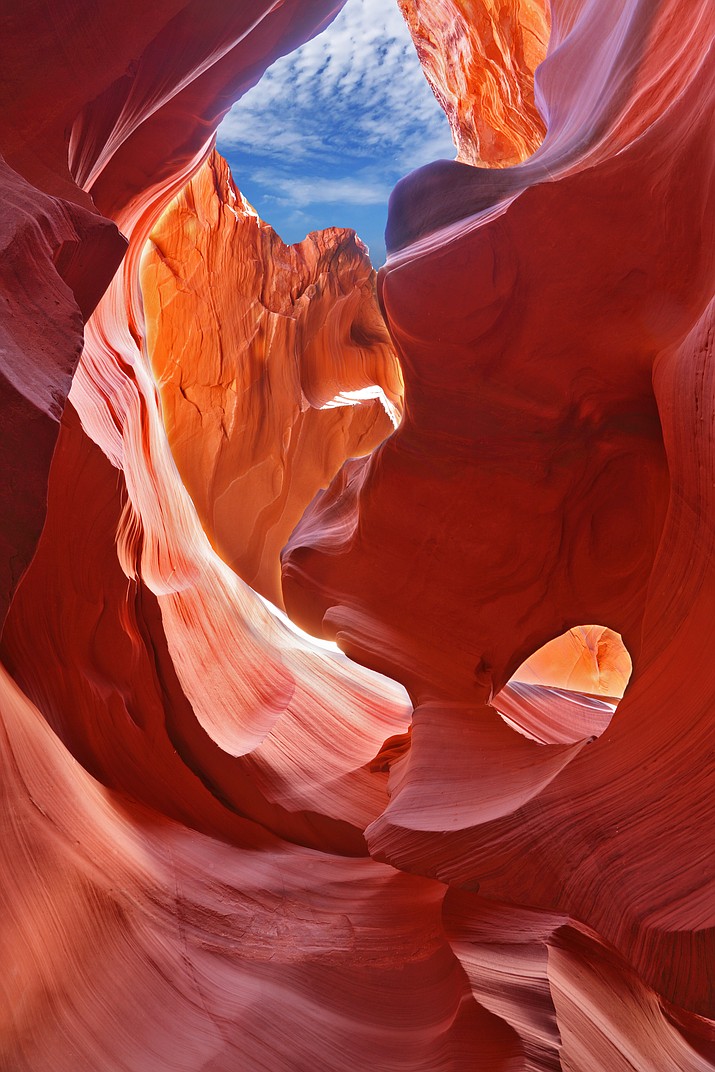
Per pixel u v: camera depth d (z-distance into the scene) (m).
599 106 4.04
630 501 4.12
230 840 4.29
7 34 3.08
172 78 3.87
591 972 3.26
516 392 4.13
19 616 3.62
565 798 3.08
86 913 2.84
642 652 3.16
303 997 3.15
